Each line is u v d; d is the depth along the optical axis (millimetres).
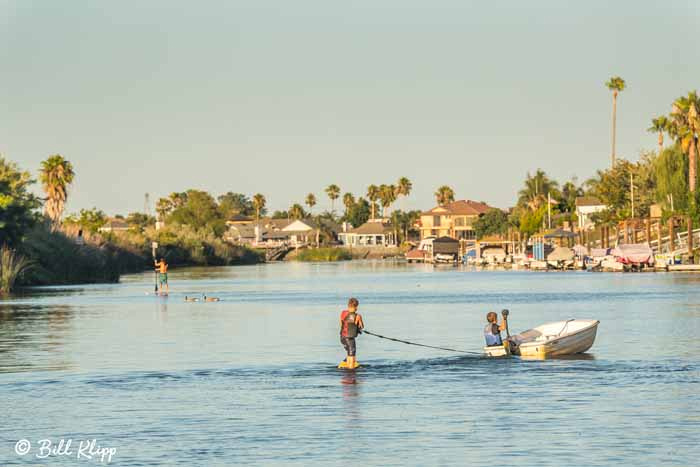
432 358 142125
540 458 81500
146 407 105438
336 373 128375
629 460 80375
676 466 78562
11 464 82312
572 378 120500
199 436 91125
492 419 96375
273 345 165000
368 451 84688
